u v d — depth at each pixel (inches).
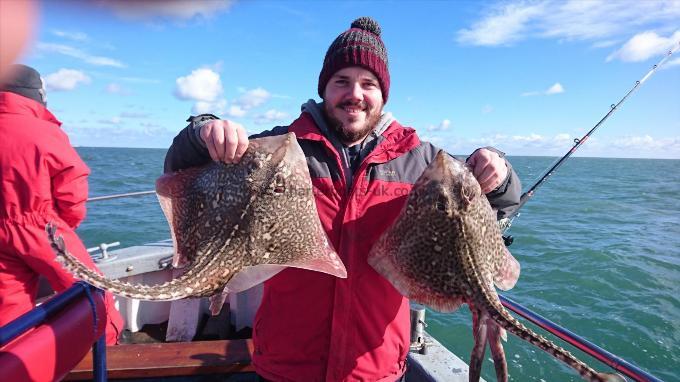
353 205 37.3
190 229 36.4
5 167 40.4
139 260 70.2
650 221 292.5
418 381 52.8
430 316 128.5
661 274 166.9
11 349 28.8
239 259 33.9
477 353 33.5
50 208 42.9
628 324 124.4
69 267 26.2
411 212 36.6
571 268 172.9
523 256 190.5
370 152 38.7
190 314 71.8
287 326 36.9
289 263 34.6
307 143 39.3
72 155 45.0
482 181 36.4
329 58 39.9
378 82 40.1
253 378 53.6
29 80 43.9
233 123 34.4
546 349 29.5
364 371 36.1
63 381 50.7
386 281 37.4
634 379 31.1
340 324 35.7
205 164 37.9
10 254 42.0
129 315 71.7
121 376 51.6
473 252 35.0
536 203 380.5
